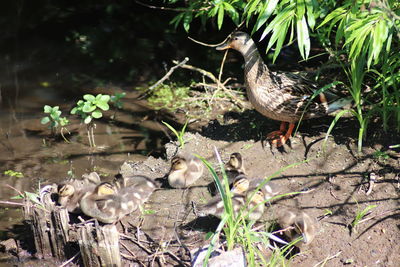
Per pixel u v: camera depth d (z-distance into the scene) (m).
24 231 10.44
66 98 14.77
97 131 13.43
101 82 15.39
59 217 9.56
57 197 10.59
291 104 10.91
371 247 9.13
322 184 10.31
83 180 10.87
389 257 8.95
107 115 14.01
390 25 9.36
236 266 8.57
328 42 13.08
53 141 13.12
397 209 9.59
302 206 9.95
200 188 10.72
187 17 12.96
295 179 10.53
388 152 10.52
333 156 10.77
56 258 9.85
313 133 11.39
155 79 15.37
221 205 9.55
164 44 16.84
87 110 12.57
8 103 14.59
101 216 9.66
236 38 11.20
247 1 12.62
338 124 11.51
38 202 9.87
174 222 10.04
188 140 11.99
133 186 10.46
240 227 9.02
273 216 9.84
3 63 16.42
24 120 13.93
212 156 11.46
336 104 11.12
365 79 12.51
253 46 11.10
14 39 17.52
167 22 17.83
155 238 9.75
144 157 12.37
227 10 12.46
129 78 15.50
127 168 11.62
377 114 11.34
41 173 11.99
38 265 9.73
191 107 14.03
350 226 9.49
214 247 8.83
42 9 19.00
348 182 10.23
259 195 9.65
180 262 9.20
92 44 17.14
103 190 9.98
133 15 18.38
